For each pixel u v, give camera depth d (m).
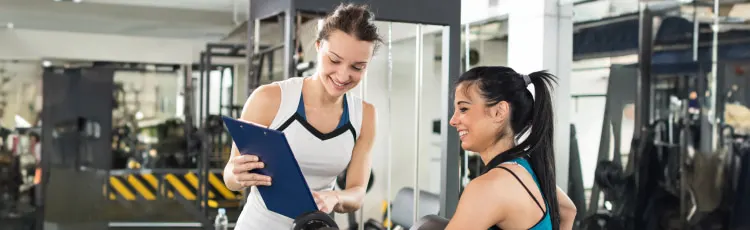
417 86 3.45
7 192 7.25
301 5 2.93
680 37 4.39
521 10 4.54
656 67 4.47
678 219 4.48
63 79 7.07
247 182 1.84
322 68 1.99
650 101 4.51
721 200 4.30
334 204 2.06
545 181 1.68
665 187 4.50
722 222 4.32
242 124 1.73
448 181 3.30
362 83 3.40
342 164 2.24
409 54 3.42
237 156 1.93
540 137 1.66
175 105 7.15
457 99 1.69
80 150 7.34
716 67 4.27
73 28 6.80
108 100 7.16
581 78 4.59
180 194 7.26
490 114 1.65
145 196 7.30
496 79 1.64
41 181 7.32
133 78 7.14
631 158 4.59
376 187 3.53
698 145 4.36
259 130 1.68
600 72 4.56
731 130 4.24
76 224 7.34
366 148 2.32
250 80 3.41
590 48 4.56
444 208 3.29
